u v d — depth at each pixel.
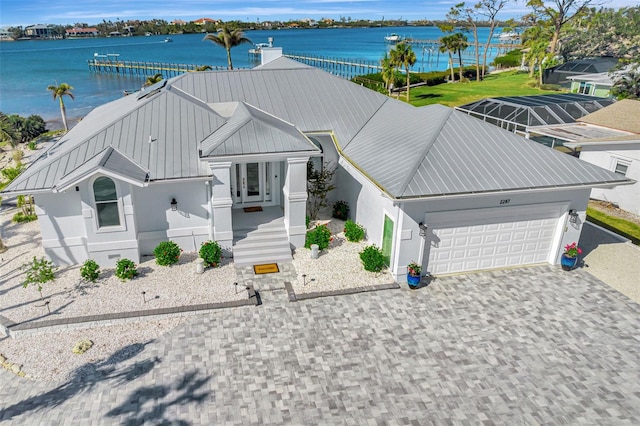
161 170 18.53
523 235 19.16
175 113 21.16
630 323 16.09
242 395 12.70
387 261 19.09
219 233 19.48
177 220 19.58
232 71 26.66
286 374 13.48
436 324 15.82
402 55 58.56
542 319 16.22
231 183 22.34
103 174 17.16
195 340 14.86
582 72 62.69
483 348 14.72
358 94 25.94
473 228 18.38
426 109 22.47
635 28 91.62
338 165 24.00
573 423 12.02
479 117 35.69
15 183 17.62
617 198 26.83
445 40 78.19
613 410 12.45
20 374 13.42
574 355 14.49
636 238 22.94
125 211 18.11
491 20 89.75
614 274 19.25
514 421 12.04
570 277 18.94
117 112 22.69
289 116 23.77
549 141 33.72
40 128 50.91
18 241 21.48
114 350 14.39
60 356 14.12
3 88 95.06
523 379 13.48
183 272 18.59
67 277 18.17
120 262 17.89
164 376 13.34
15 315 15.80
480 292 17.75
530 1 81.94
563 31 94.12
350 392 12.87
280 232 20.77
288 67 30.55
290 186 19.53
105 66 128.50
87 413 12.08
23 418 11.93
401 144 19.98
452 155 18.19
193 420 11.89
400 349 14.59
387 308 16.66
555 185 17.42
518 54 103.00
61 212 18.23
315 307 16.62
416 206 17.08
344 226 22.00
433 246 18.30
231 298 16.95
